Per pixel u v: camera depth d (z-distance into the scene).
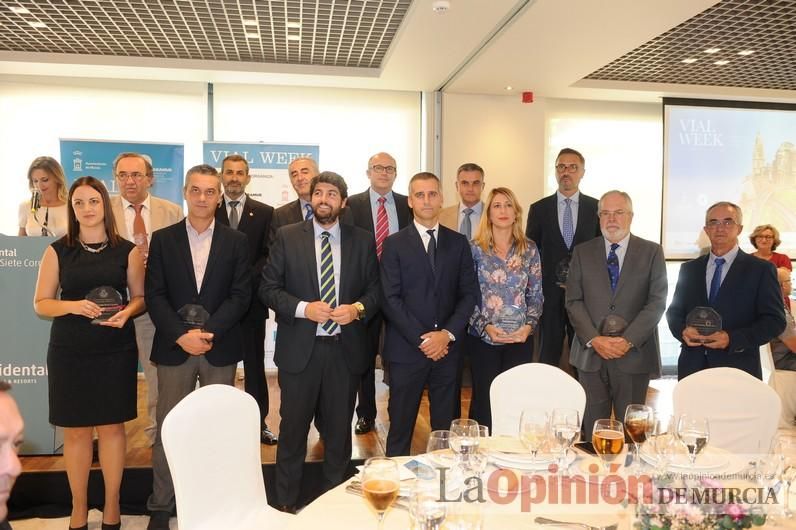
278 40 4.89
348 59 5.38
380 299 3.09
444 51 4.77
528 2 3.82
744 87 6.19
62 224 3.74
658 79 5.95
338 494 1.65
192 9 4.25
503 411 2.42
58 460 3.47
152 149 5.59
